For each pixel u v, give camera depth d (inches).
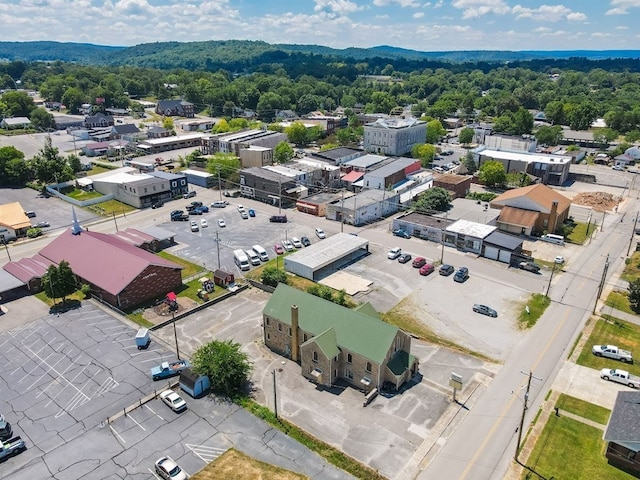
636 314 2851.9
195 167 6136.8
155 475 1734.7
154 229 3961.6
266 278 3125.0
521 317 2812.5
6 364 2374.5
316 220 4448.8
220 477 1728.6
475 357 2438.5
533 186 4414.4
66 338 2591.0
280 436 1926.7
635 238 4018.2
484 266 3484.3
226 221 4394.7
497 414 2042.3
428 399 2130.9
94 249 3243.1
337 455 1824.6
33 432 1941.4
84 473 1744.6
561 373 2314.2
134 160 6648.6
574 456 1820.9
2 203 4936.0
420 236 4018.2
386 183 5137.8
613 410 1915.6
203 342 2566.4
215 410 2073.1
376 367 2106.3
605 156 6820.9
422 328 2699.3
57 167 5423.2
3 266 3344.0
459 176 5241.1
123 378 2273.6
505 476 1733.5
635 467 1745.8
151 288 3006.9
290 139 7805.1
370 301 2977.4
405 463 1790.1
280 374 2305.6
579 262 3555.6
